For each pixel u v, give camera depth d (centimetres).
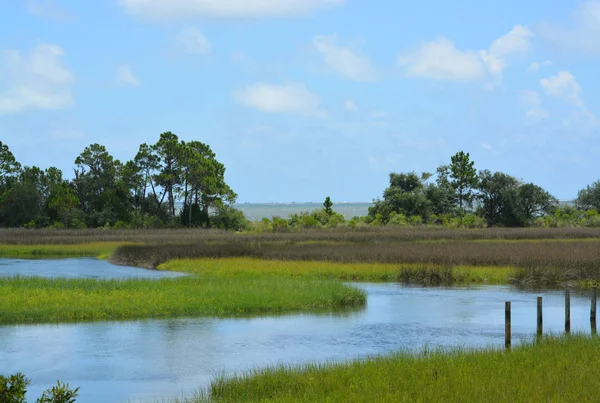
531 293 4347
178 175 13425
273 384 1839
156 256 6344
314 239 8431
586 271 4816
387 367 1911
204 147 15000
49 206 13250
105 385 2167
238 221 13425
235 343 2770
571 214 12788
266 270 5350
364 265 5512
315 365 2127
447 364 1891
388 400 1545
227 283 4272
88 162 14850
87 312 3316
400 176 13688
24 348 2667
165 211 14462
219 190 13688
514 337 2877
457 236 8731
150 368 2377
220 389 1905
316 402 1579
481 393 1554
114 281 4322
